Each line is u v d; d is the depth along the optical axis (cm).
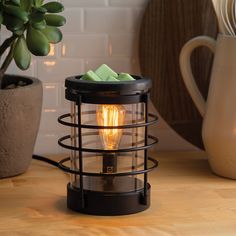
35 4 133
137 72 160
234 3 135
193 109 161
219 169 141
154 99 160
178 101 161
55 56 156
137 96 114
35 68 155
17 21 127
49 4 133
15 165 139
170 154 160
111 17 156
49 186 135
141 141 124
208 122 139
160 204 124
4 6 128
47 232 110
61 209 121
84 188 119
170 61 159
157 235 109
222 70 135
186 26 158
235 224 114
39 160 153
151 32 158
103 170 121
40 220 116
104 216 117
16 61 133
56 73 156
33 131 139
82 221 115
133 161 123
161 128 163
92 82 113
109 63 158
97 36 156
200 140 163
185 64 145
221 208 123
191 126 162
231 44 133
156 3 157
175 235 109
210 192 131
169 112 161
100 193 117
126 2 156
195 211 121
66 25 154
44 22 131
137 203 119
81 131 117
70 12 154
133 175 121
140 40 158
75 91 115
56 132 159
